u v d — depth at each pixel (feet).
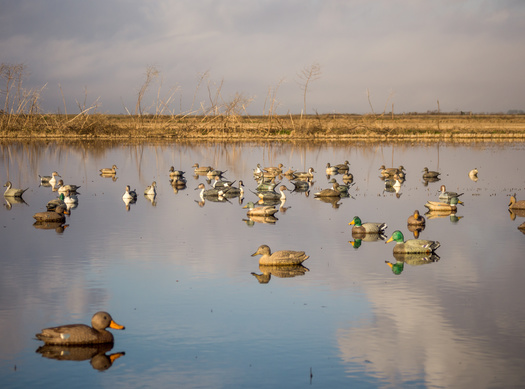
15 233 112.47
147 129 436.76
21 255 95.40
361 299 75.10
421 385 53.62
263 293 77.25
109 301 73.72
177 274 85.35
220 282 81.87
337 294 76.95
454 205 139.33
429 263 91.97
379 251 99.71
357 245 104.22
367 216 132.46
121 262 91.56
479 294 76.95
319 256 96.32
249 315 69.51
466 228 118.73
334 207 146.30
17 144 339.57
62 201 139.64
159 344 61.82
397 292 77.82
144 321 67.62
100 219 128.36
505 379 54.70
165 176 211.20
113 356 59.11
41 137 398.83
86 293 76.59
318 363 57.77
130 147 330.95
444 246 103.14
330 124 452.35
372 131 438.81
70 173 215.72
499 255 96.53
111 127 427.74
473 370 56.49
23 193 167.84
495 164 245.24
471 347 61.31
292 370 56.49
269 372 56.08
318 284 81.15
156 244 103.76
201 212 138.82
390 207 145.69
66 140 377.30
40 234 111.65
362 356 59.36
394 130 442.09
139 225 121.29
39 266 88.79
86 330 61.57
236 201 158.20
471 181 195.42
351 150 320.29
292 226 121.19
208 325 66.54
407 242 97.91
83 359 58.49
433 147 337.72
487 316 69.36
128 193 154.92
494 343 62.23
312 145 356.38
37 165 238.07
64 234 111.75
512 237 110.01
